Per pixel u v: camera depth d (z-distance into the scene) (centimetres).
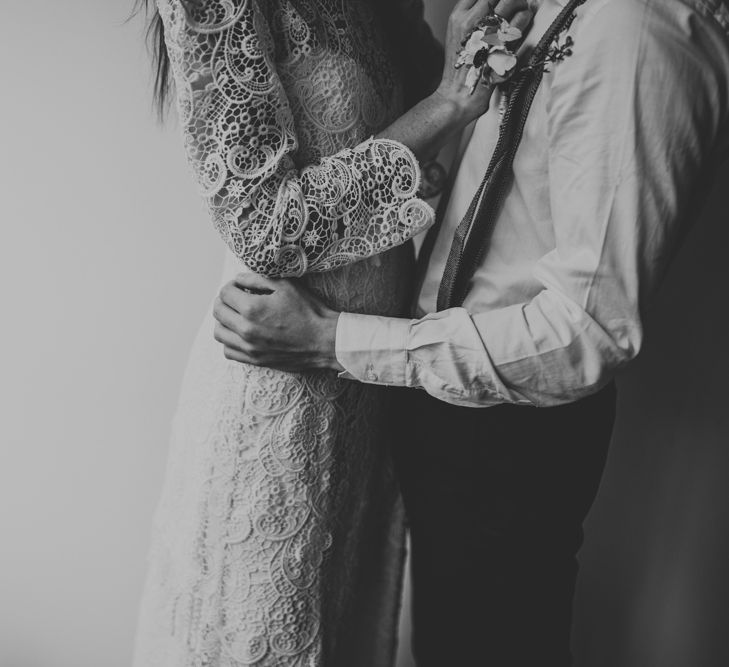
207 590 116
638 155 83
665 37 82
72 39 138
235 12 88
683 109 83
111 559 172
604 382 93
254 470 110
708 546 156
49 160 145
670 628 164
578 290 88
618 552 167
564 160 87
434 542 118
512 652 117
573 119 86
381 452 128
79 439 163
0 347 156
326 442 112
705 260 144
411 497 121
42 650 177
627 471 162
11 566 171
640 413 158
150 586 131
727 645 156
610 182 84
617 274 87
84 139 144
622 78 82
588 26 85
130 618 176
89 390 160
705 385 150
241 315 101
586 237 87
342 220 98
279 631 116
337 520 119
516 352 92
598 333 89
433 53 126
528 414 107
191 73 89
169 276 154
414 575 126
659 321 151
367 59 105
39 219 148
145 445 164
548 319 90
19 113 142
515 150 96
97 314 155
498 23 97
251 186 94
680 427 154
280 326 100
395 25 115
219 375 112
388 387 124
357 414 116
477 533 112
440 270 111
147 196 148
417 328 98
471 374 95
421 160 105
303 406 108
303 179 96
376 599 142
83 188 147
